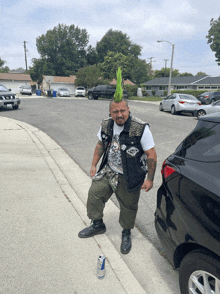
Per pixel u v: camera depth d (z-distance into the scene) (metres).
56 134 8.76
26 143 7.04
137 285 2.19
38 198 3.71
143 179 2.42
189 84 46.31
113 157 2.39
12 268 2.32
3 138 7.45
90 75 43.78
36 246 2.63
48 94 34.16
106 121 2.39
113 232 3.02
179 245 1.95
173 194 2.08
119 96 2.09
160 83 52.31
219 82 44.88
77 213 3.33
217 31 46.47
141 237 2.98
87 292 2.10
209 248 1.64
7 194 3.80
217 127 1.99
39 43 65.75
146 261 2.58
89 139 8.01
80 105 20.08
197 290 1.89
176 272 2.44
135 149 2.27
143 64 71.56
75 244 2.70
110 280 2.23
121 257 2.57
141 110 17.72
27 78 52.56
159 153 6.42
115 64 42.31
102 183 2.56
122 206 2.55
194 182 1.88
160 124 11.21
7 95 15.73
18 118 12.49
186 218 1.87
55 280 2.21
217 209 1.65
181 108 14.71
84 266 2.38
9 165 5.09
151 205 3.78
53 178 4.53
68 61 65.00
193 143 2.12
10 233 2.84
